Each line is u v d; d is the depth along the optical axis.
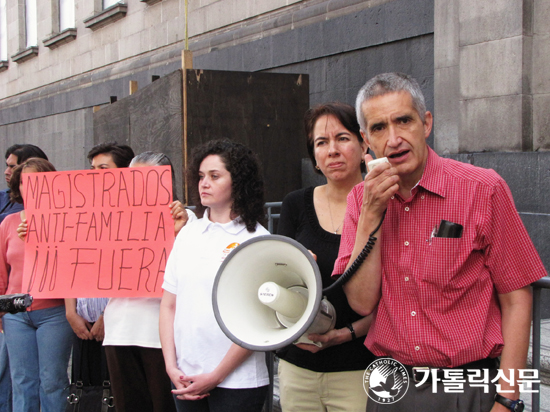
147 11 10.16
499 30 4.93
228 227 2.47
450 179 1.74
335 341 2.14
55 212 3.10
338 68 6.80
